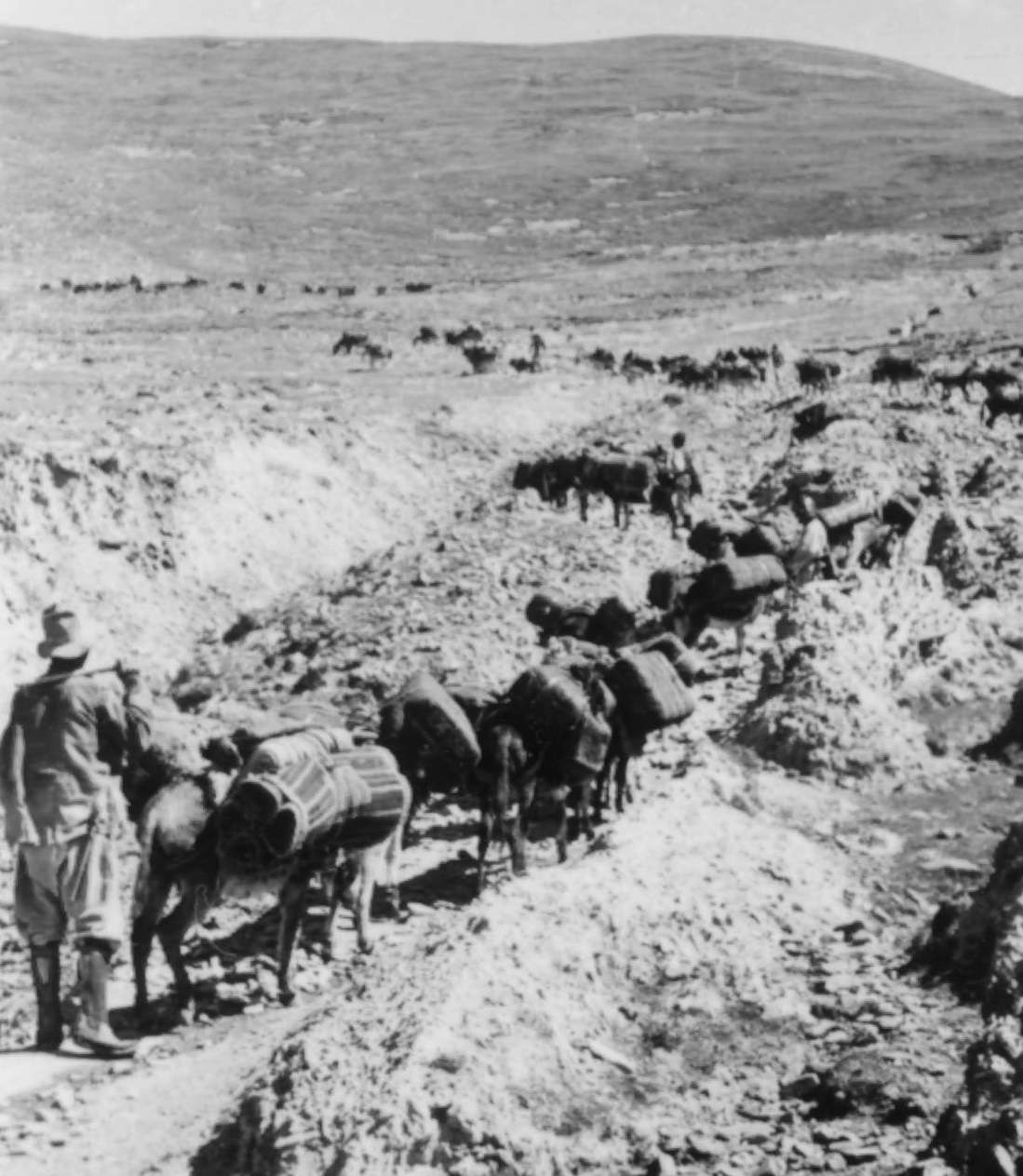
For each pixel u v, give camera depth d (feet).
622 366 163.02
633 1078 32.99
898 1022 34.53
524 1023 33.12
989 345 174.09
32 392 124.57
